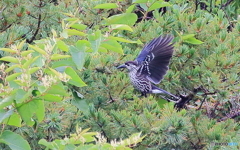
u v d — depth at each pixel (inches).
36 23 478.3
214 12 598.5
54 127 371.9
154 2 327.9
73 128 395.2
